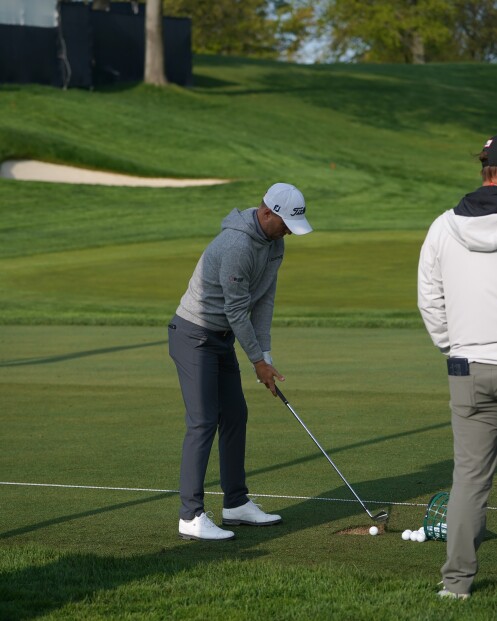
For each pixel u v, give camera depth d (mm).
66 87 168125
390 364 40969
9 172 132125
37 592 15656
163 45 180125
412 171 149125
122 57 178250
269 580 16188
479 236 15234
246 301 19547
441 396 33844
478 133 182125
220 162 143125
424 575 16609
